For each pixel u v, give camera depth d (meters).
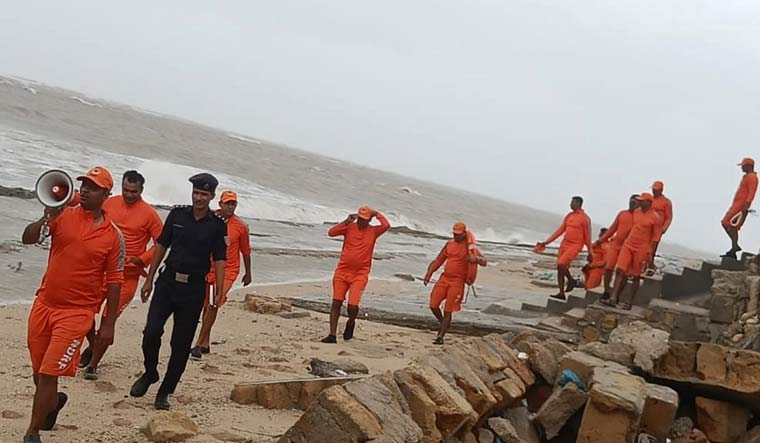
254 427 6.73
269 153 93.06
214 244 7.30
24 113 61.81
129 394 7.42
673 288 15.95
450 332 14.65
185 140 77.88
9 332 9.52
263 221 34.72
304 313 14.23
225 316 12.95
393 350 11.81
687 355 8.12
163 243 7.31
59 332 5.58
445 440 5.85
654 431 7.09
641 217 14.20
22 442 5.65
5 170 28.62
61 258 5.62
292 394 7.56
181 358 7.05
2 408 6.50
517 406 7.53
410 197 83.69
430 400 5.71
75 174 31.22
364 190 77.25
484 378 7.02
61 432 6.04
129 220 8.33
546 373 8.00
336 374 8.93
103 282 5.88
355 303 12.03
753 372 7.74
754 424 8.10
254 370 9.03
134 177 8.36
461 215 80.44
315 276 20.58
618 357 8.03
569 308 16.12
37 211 21.62
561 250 16.91
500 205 156.12
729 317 13.38
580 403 7.20
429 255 33.16
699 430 7.95
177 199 37.06
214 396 7.62
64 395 6.11
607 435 6.57
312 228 34.94
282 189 59.12
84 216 5.73
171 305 7.19
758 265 13.91
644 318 13.80
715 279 13.73
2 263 14.46
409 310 15.75
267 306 14.02
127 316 11.73
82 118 70.38
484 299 19.09
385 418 5.09
